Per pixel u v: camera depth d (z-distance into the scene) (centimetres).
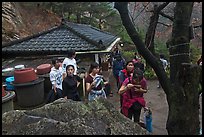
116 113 238
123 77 572
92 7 2761
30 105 845
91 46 1081
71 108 230
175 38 220
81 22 2997
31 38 1229
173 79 222
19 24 2217
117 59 1016
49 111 231
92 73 556
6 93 607
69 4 2677
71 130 205
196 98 211
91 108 234
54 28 1302
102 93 554
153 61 235
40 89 867
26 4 2688
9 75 930
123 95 499
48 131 206
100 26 3108
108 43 1273
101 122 219
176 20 219
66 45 1120
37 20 2702
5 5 2111
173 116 214
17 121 223
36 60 1088
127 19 238
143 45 237
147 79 1418
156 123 709
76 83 581
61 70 675
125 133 214
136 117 499
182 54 218
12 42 1184
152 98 1025
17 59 1122
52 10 2845
